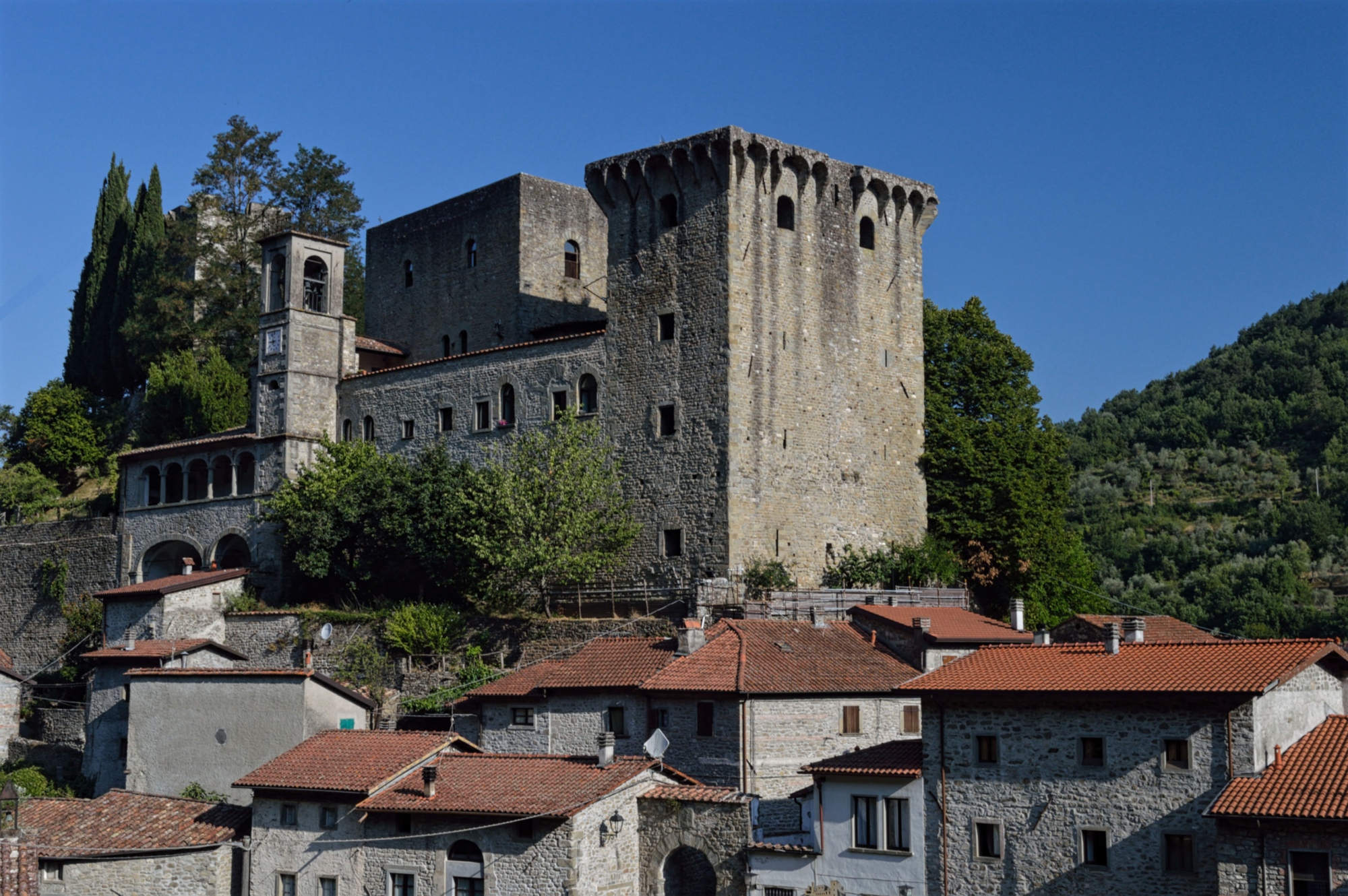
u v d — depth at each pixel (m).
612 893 45.56
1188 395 184.88
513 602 69.00
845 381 69.94
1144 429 178.38
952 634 56.75
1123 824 41.12
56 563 87.88
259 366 80.75
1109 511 153.38
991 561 72.75
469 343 83.25
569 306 83.25
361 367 84.12
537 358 72.75
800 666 53.56
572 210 83.88
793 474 67.19
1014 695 43.09
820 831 45.56
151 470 85.38
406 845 46.97
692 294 67.38
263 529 77.38
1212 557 135.00
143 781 58.72
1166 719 40.88
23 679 75.94
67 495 106.00
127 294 108.44
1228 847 38.22
